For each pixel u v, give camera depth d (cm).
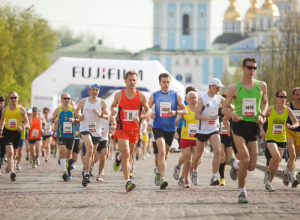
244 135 1506
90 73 5116
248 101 1507
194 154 2006
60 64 5119
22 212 1366
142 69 5138
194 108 1989
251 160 1515
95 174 2622
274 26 18975
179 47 16000
